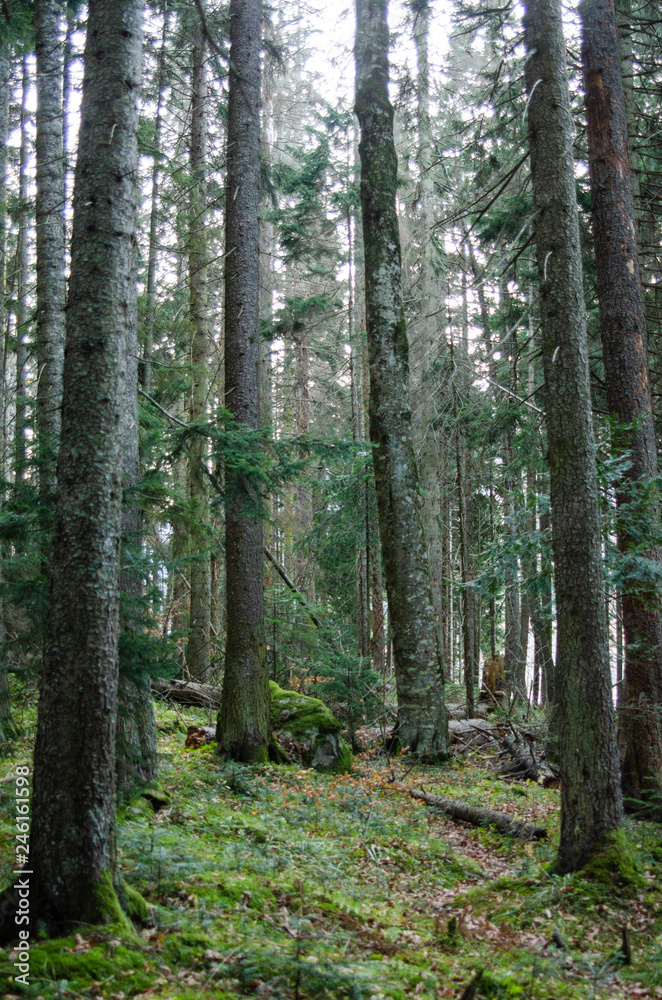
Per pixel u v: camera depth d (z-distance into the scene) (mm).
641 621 10141
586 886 6621
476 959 5457
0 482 7352
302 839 7902
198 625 16578
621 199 11133
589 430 7801
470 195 18250
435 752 12867
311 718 12344
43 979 4016
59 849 4594
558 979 5207
